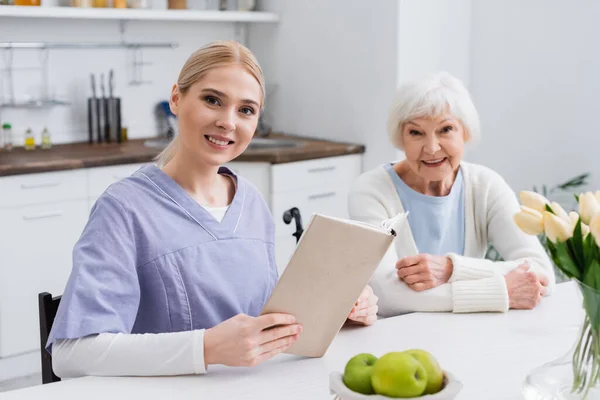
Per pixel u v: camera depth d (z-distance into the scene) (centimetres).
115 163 331
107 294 147
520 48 359
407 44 358
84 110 386
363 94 375
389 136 218
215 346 140
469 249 223
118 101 381
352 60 378
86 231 153
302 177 362
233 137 160
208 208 167
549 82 350
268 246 178
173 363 140
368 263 138
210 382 140
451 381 115
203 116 157
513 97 365
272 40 425
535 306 186
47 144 359
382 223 140
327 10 388
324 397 135
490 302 180
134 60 400
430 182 219
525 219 128
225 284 163
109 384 138
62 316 143
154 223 158
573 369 125
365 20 368
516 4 359
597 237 114
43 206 315
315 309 143
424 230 219
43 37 371
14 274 312
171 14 379
